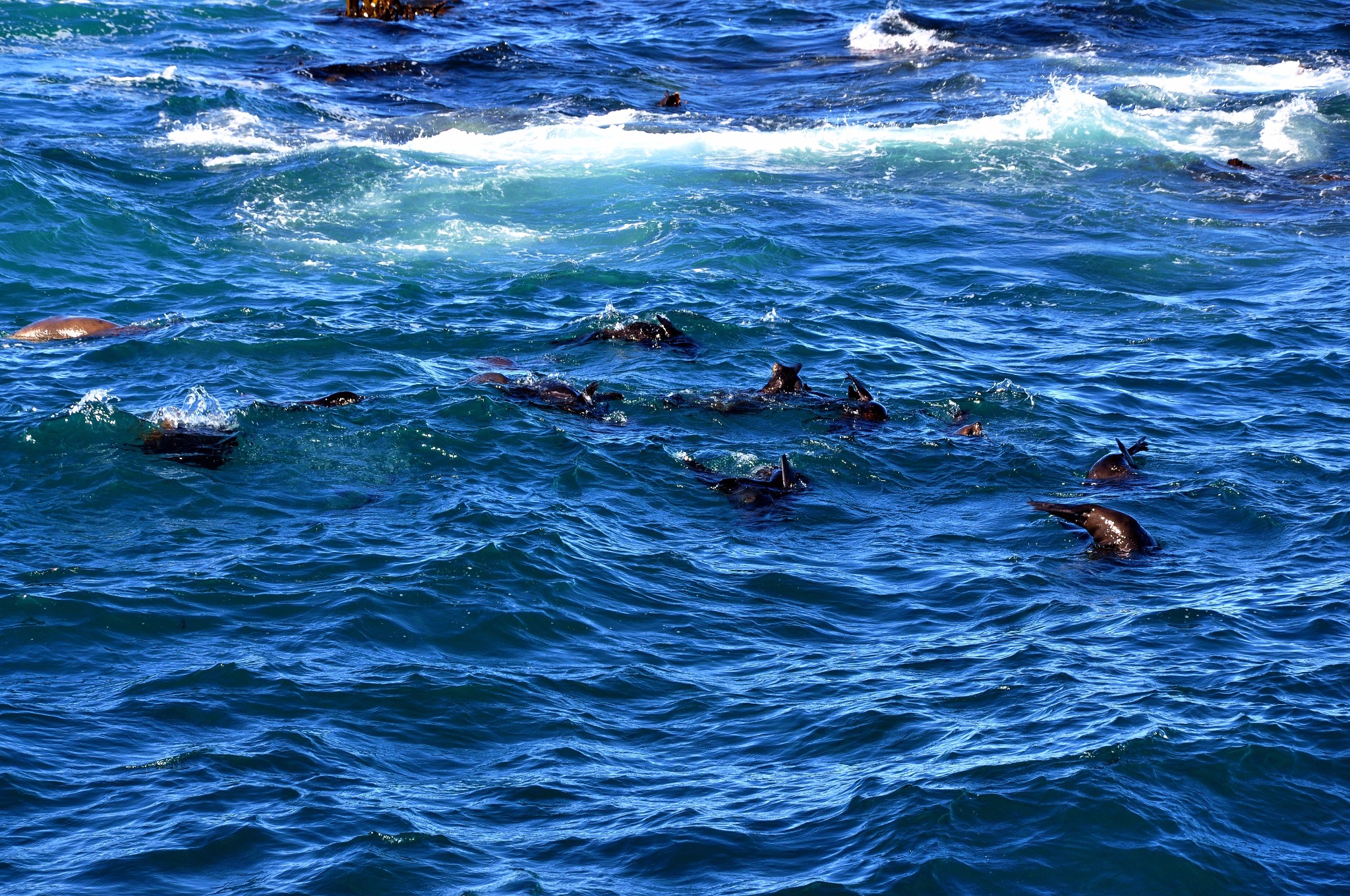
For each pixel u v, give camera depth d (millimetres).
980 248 39281
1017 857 12656
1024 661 16812
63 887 11766
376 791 13664
